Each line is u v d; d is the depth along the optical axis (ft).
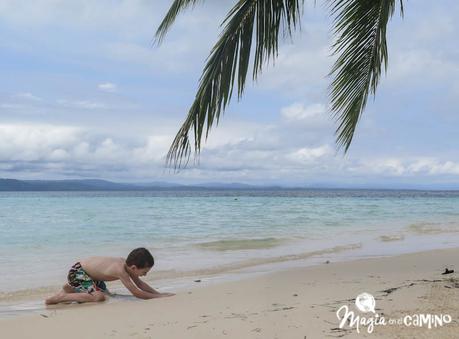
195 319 13.30
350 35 16.48
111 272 18.60
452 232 50.78
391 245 38.68
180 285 21.49
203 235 48.70
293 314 13.25
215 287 19.06
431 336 10.71
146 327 12.67
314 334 11.26
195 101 13.33
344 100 16.61
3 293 20.84
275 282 19.53
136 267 18.66
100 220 70.08
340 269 23.22
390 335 10.89
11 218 73.31
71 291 18.95
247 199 201.98
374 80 16.22
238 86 13.75
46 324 13.47
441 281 18.26
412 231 52.26
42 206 122.01
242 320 12.87
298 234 49.21
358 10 16.44
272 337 11.18
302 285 18.52
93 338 11.91
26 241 43.39
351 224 62.75
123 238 45.70
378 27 15.84
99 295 18.21
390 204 141.59
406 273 21.42
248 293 17.31
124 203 147.64
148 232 52.06
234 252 35.24
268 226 59.93
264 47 14.58
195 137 13.21
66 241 43.50
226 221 68.23
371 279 19.65
